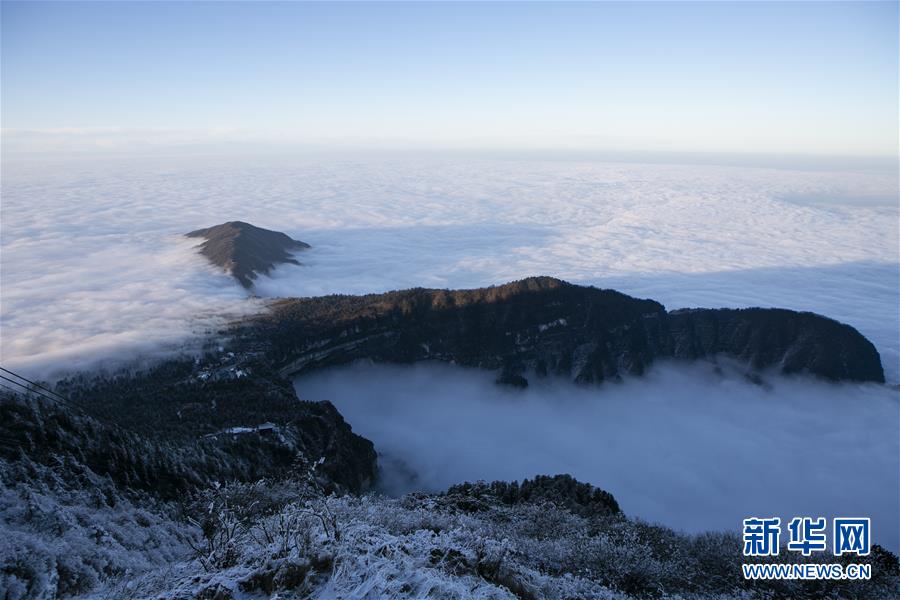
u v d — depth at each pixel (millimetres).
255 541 15828
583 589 21344
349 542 14047
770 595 28031
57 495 26922
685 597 26141
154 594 13086
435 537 17703
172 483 36500
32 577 17062
